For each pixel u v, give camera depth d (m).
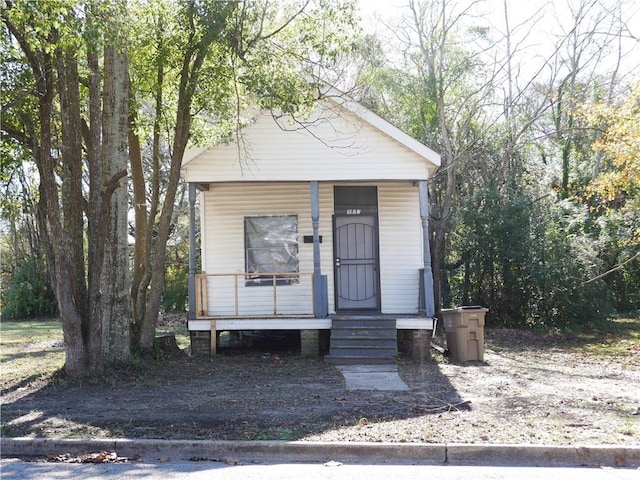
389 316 13.69
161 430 7.50
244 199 15.79
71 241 11.24
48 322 26.41
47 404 9.03
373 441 6.89
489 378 11.22
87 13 9.90
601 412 8.32
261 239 15.77
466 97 22.14
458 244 22.03
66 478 6.00
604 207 23.97
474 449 6.63
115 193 11.68
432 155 14.07
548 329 20.59
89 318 11.09
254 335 16.44
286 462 6.64
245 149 13.84
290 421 7.85
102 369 11.16
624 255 23.98
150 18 12.76
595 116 18.36
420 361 13.40
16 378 11.38
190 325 14.17
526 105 24.78
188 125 13.23
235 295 14.59
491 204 21.22
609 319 22.70
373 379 10.97
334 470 6.27
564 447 6.56
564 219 22.48
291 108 12.12
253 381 10.79
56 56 10.73
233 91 13.48
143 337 12.91
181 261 31.05
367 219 15.78
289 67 12.69
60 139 13.63
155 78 14.19
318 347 14.02
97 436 7.26
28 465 6.55
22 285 28.70
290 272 14.91
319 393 9.68
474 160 22.98
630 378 11.42
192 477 6.00
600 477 5.97
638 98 17.59
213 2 11.66
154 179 13.84
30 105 12.59
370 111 14.01
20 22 10.17
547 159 27.80
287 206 15.76
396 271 15.66
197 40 12.28
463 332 13.30
